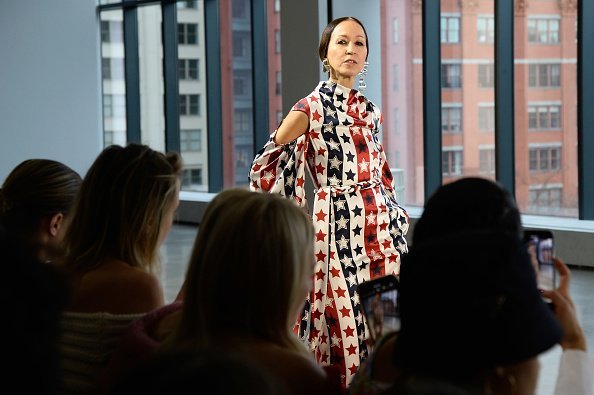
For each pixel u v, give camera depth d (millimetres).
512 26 9359
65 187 2408
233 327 1661
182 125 13227
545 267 1871
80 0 13156
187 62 13125
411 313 1499
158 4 13203
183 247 10117
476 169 10234
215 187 12797
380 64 10273
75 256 2225
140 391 791
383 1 10203
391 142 10633
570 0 9242
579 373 1816
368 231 3922
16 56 12805
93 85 13328
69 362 2068
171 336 1701
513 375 1490
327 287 3887
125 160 2250
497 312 1445
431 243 1514
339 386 1795
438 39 10102
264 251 1646
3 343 885
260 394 769
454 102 10227
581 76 8797
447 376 1474
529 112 9516
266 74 11953
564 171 9422
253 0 11883
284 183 3949
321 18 9375
